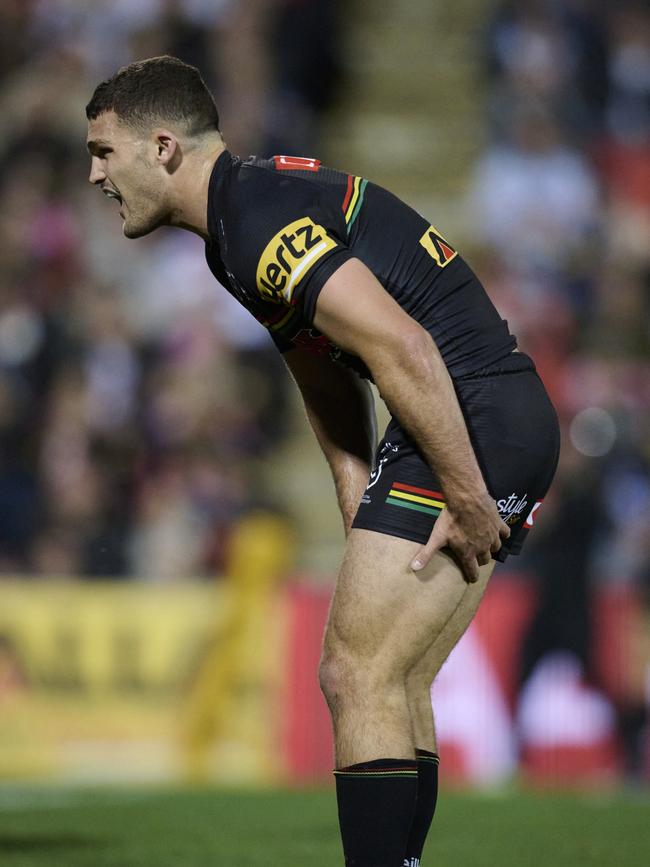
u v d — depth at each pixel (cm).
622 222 4419
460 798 2216
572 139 4497
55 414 3606
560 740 2838
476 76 4706
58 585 2827
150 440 3625
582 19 4747
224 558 3412
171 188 1138
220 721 2820
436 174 4531
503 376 1137
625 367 3978
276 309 1131
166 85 1135
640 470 3666
